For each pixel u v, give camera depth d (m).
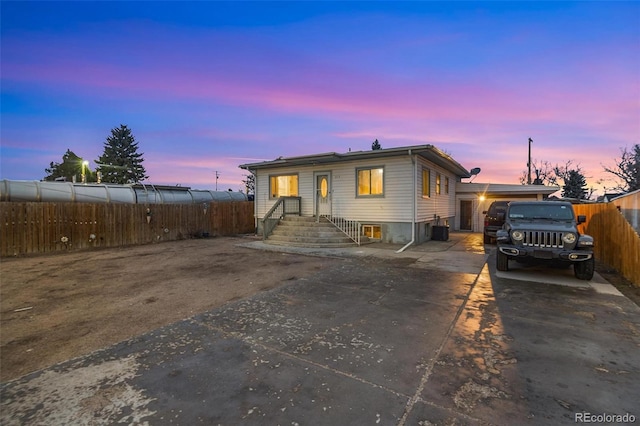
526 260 6.90
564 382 2.63
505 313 4.46
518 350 3.27
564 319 4.21
